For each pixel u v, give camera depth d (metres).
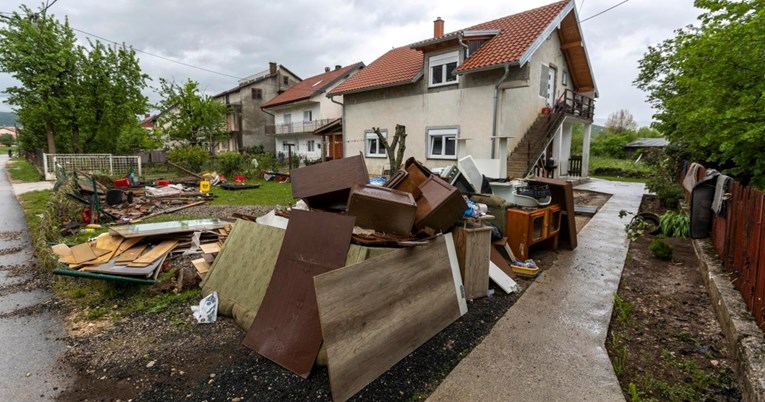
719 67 4.91
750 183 5.33
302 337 2.77
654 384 2.54
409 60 15.96
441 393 2.44
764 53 4.62
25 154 32.56
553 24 12.12
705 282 4.23
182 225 5.77
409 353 2.87
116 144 21.67
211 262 4.51
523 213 5.04
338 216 3.08
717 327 3.30
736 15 4.92
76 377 2.67
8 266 5.05
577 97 16.95
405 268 2.96
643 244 6.17
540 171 13.54
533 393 2.43
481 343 3.05
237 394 2.45
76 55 17.92
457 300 3.51
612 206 9.78
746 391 2.32
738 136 4.80
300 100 26.95
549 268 4.95
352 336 2.44
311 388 2.49
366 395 2.42
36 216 8.10
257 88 32.66
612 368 2.70
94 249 4.94
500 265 4.59
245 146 32.31
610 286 4.29
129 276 4.11
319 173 4.06
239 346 3.06
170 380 2.62
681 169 10.35
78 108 17.97
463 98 12.72
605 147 30.67
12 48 16.36
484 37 12.52
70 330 3.36
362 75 16.83
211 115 26.56
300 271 3.07
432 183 3.86
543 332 3.22
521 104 12.87
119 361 2.86
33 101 17.33
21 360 2.87
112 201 9.00
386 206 3.15
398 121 14.97
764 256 2.79
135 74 19.91
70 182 8.98
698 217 5.29
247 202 10.85
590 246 6.05
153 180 16.14
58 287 4.33
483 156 12.31
